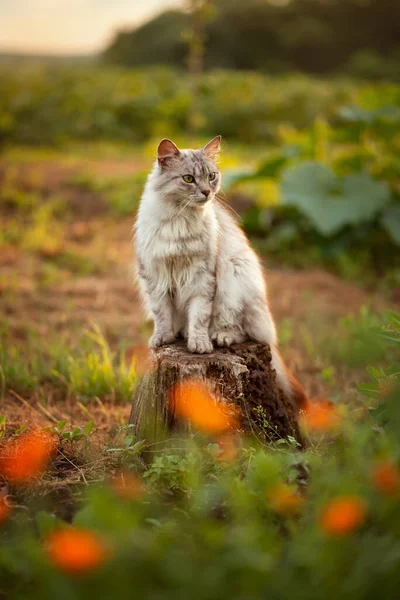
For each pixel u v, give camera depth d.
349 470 3.48
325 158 11.34
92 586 2.53
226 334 4.77
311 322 7.91
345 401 5.68
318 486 3.28
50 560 2.73
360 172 10.19
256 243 10.88
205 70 43.44
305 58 48.66
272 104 23.12
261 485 3.30
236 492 3.29
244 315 4.83
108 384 5.91
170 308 4.85
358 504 2.87
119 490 3.71
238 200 12.76
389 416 3.79
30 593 2.74
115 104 23.16
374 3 48.97
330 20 49.75
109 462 4.27
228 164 11.76
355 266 9.93
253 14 47.94
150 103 23.17
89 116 22.75
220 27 46.09
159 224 4.61
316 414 4.67
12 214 12.45
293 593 2.50
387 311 4.44
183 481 3.78
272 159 10.59
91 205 13.41
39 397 5.88
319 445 4.37
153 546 2.70
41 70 31.41
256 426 4.39
